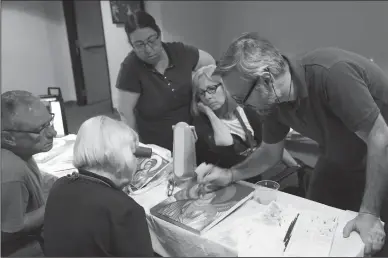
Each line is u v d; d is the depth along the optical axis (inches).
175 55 73.0
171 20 107.3
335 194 57.7
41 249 46.6
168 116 74.4
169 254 44.3
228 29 113.8
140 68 71.2
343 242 36.6
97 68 132.4
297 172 71.4
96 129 36.7
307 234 37.7
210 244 38.0
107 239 34.7
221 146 66.5
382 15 85.4
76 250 35.1
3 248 45.8
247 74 36.4
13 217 44.7
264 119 48.9
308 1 96.0
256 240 37.0
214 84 64.2
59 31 173.0
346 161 51.9
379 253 41.8
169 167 56.1
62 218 35.9
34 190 48.3
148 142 77.2
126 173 37.9
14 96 44.2
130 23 65.6
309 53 43.7
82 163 36.7
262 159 51.6
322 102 42.7
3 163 43.6
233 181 50.3
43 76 173.8
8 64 161.6
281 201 45.7
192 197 46.8
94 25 135.1
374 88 42.1
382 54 80.4
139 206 37.3
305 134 51.0
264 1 104.0
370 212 38.8
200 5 111.8
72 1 147.3
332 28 93.4
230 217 42.7
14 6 159.3
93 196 35.4
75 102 131.3
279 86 38.8
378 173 38.5
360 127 38.7
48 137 47.3
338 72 38.9
